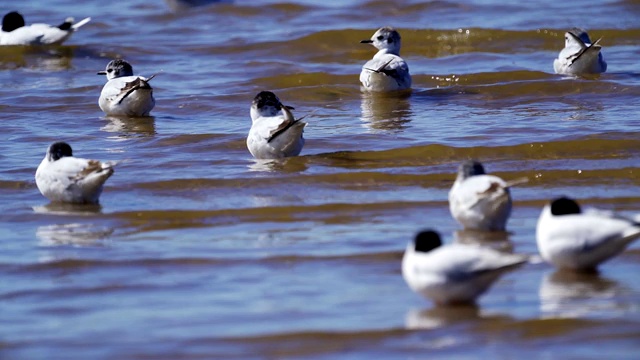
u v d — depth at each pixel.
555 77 26.05
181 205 17.12
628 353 11.07
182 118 23.58
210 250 14.89
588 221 12.73
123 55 30.39
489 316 12.09
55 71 28.81
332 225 15.99
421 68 28.22
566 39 26.73
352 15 34.06
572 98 24.23
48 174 17.09
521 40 31.14
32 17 35.41
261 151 19.52
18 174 19.09
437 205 16.78
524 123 21.94
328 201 17.14
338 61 29.39
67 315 12.64
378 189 17.88
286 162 19.45
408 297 12.82
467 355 11.19
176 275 13.92
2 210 16.97
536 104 23.83
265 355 11.38
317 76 26.89
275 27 33.19
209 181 18.34
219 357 11.35
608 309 12.17
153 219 16.50
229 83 26.64
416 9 34.41
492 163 19.19
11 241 15.46
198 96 25.27
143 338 11.85
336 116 23.28
